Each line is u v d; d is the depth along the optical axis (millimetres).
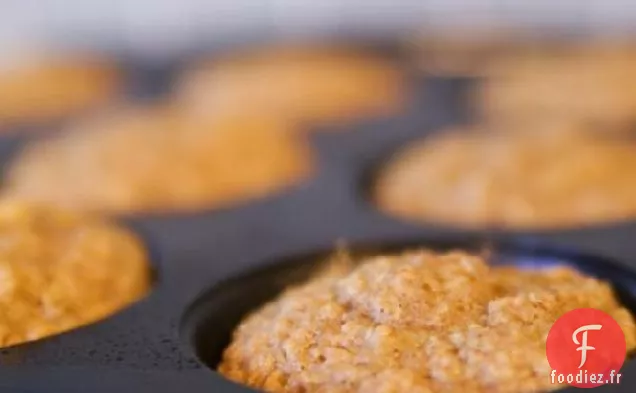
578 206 299
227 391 232
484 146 328
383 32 487
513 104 391
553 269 263
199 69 458
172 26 498
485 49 466
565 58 436
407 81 426
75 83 450
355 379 232
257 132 351
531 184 305
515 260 277
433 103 396
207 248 281
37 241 273
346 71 435
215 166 326
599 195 301
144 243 289
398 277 242
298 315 245
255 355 242
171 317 253
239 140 341
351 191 310
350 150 344
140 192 315
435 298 240
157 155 328
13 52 492
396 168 330
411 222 290
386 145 348
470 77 427
